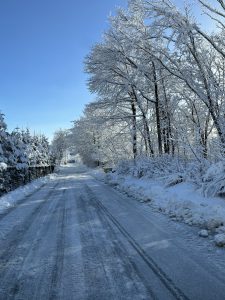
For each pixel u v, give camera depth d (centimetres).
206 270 525
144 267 554
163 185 1563
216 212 873
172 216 970
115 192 1802
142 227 851
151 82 2216
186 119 2077
